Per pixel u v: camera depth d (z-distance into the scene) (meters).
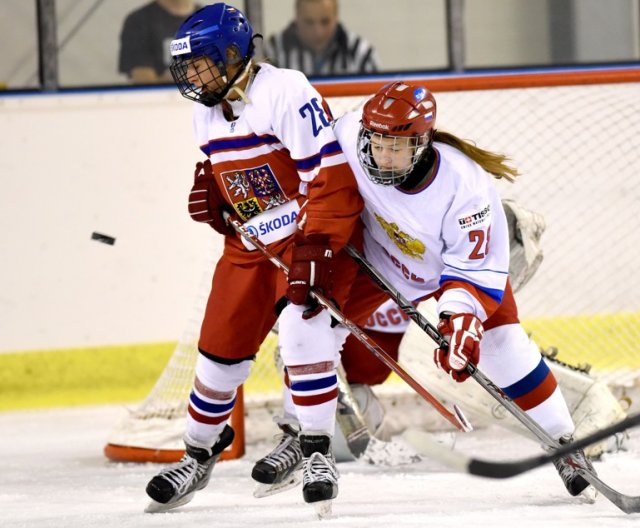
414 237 10.14
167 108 20.80
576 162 18.70
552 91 18.50
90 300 20.72
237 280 10.48
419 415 15.11
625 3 21.94
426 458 13.31
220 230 10.63
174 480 10.44
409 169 9.61
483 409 13.29
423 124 9.42
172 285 20.91
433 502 10.43
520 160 18.67
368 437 13.27
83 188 20.64
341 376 13.45
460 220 9.80
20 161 20.52
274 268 10.49
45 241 20.61
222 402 10.67
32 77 20.89
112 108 20.66
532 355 10.60
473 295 9.80
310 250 9.77
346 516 9.68
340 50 21.50
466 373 9.76
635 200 18.84
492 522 9.15
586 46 22.03
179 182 20.89
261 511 10.18
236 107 10.14
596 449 13.12
